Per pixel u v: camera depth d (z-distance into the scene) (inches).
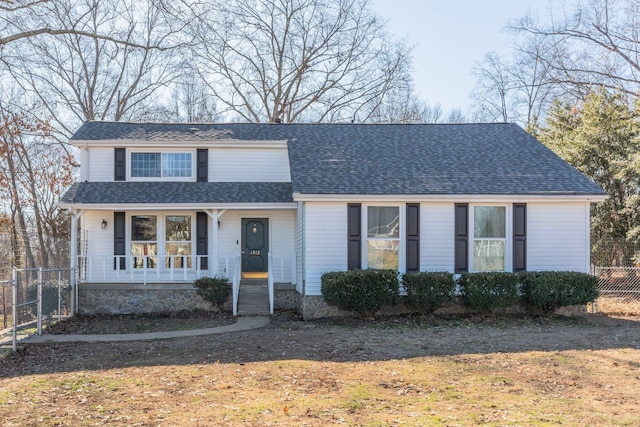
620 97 1011.3
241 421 272.2
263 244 792.3
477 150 754.2
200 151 803.4
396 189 631.8
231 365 398.0
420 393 321.7
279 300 720.3
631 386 332.2
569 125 1147.3
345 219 629.6
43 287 578.6
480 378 353.4
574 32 1175.6
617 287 733.9
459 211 642.2
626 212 898.7
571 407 291.0
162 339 517.7
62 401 314.2
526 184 652.7
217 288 691.4
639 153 861.2
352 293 582.2
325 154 730.8
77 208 706.2
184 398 315.6
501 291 599.2
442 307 632.4
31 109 1156.5
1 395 327.9
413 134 821.9
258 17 1360.7
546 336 501.7
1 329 517.7
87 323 637.3
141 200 719.1
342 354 430.6
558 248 647.1
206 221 778.2
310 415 280.8
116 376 370.9
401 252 635.5
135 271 765.3
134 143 781.9
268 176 813.9
